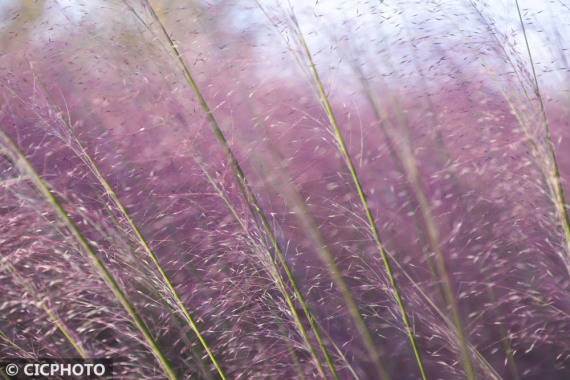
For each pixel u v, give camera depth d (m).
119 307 1.65
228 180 1.67
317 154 1.78
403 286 1.73
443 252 1.77
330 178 1.78
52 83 1.75
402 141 1.82
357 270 1.73
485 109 1.71
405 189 1.82
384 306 1.74
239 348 1.73
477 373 1.72
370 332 1.78
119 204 1.64
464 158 1.76
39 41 1.76
